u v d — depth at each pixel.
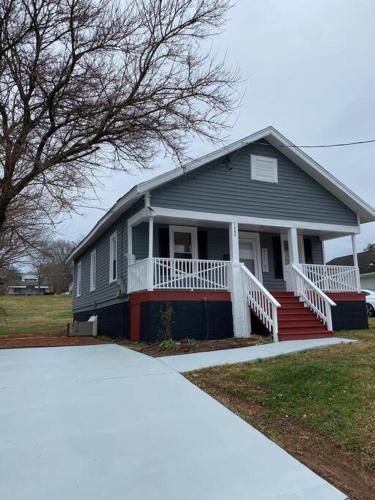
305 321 12.38
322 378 6.59
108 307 15.36
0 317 25.53
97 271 17.69
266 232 15.93
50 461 4.01
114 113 9.24
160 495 3.52
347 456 4.47
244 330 12.28
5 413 5.17
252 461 4.17
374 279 30.52
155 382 6.58
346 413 5.35
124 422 4.96
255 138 13.77
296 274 13.78
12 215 12.79
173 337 11.38
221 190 13.23
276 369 7.20
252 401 5.91
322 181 15.09
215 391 6.27
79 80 9.04
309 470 4.05
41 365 7.98
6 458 4.04
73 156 9.41
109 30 8.99
